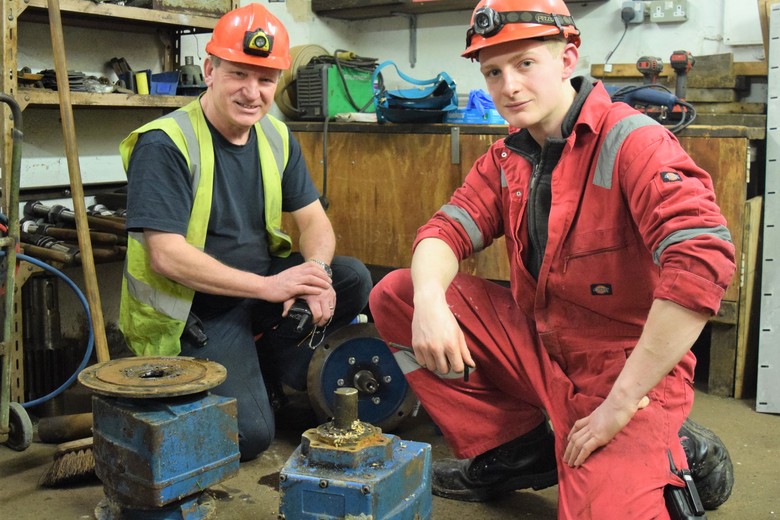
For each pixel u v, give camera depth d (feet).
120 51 9.52
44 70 7.94
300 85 10.80
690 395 5.06
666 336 4.33
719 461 5.77
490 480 5.99
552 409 5.32
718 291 4.24
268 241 7.18
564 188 4.94
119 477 5.26
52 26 6.94
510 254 5.55
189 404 5.26
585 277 5.01
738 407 8.21
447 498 6.15
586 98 4.99
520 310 5.69
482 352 5.69
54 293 8.11
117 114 9.64
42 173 8.87
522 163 5.32
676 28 10.56
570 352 5.30
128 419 5.13
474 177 5.75
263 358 7.47
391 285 5.86
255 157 6.88
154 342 6.55
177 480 5.13
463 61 12.15
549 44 4.79
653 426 4.75
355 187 9.73
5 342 6.52
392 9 11.93
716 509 5.99
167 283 6.42
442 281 5.33
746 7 9.99
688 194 4.37
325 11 12.20
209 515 5.57
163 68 10.02
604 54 11.12
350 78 10.91
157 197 6.19
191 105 6.64
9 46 7.07
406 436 7.36
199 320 6.68
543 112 4.86
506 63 4.80
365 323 7.10
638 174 4.60
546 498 6.19
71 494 6.23
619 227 4.84
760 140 8.65
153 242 6.18
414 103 9.11
